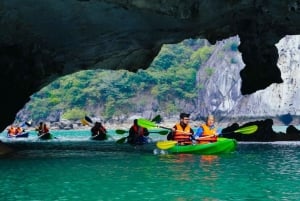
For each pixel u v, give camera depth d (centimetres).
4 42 1634
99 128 2797
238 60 8938
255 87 2397
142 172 968
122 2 1507
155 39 1928
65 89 9619
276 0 1728
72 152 1603
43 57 1806
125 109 9494
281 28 2092
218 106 8869
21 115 9419
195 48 10900
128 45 1938
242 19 2017
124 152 1569
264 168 1027
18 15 1510
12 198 688
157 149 1513
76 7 1524
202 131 1436
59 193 726
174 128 1471
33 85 1942
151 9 1566
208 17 1755
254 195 695
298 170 990
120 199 672
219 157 1295
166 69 10038
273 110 7912
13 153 1572
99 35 1764
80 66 2020
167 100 9606
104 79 9719
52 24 1616
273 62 2303
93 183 821
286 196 685
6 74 1769
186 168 1034
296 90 7719
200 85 9425
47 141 2692
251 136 2147
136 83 9744
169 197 684
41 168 1059
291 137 2175
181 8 1617
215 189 750
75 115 9181
